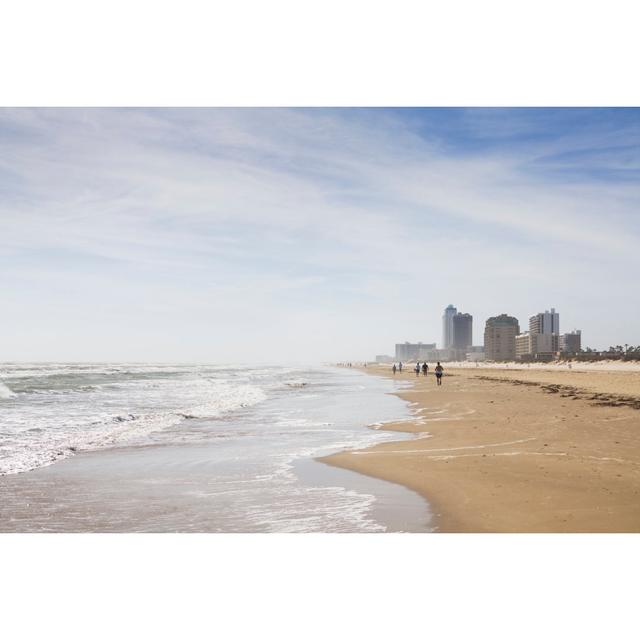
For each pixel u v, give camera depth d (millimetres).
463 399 28422
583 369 96875
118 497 9102
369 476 10359
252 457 12523
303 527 7574
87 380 56000
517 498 8445
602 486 9008
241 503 8695
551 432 15266
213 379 65875
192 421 19984
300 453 12992
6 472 11102
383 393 35875
